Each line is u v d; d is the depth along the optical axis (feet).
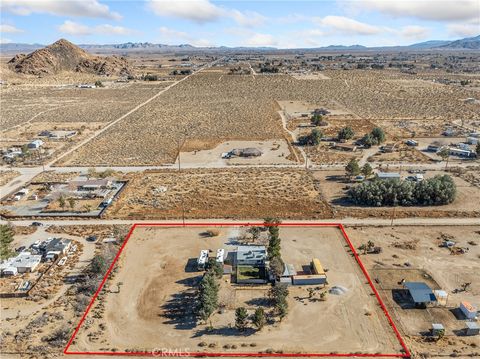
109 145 384.88
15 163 334.03
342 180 282.15
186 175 298.15
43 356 132.87
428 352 132.26
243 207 241.55
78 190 268.62
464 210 231.71
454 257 185.88
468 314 146.41
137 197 258.37
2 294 163.63
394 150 349.00
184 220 225.56
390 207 237.86
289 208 239.09
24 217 231.30
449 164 312.29
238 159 333.83
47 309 156.46
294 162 323.57
